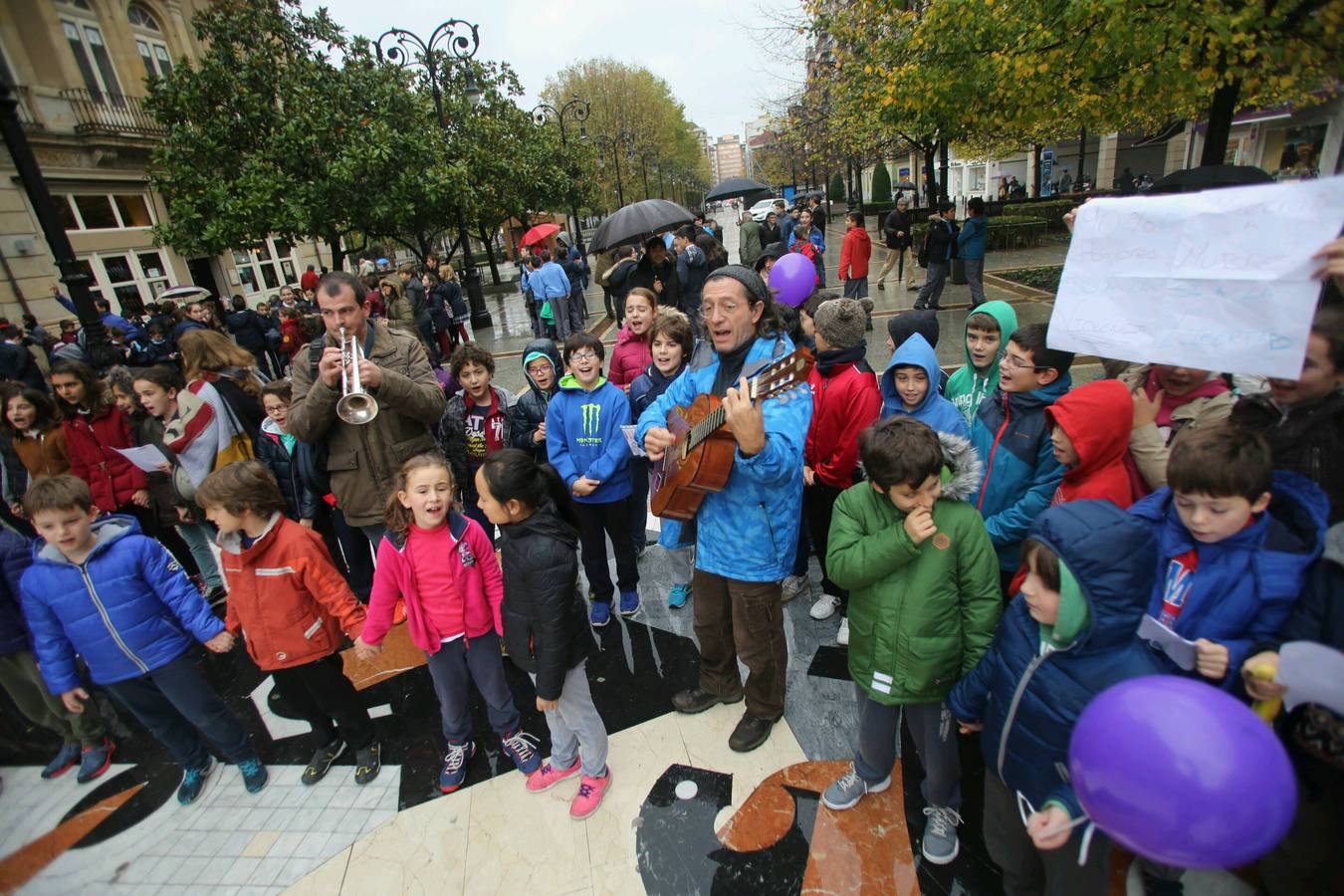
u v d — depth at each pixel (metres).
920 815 2.25
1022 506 2.41
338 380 2.83
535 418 3.81
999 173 30.53
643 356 4.34
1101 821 1.14
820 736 2.62
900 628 1.90
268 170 9.39
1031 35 4.19
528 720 2.96
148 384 3.77
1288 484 1.55
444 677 2.53
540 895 2.13
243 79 9.37
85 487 2.43
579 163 23.28
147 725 2.63
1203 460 1.47
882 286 12.88
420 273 13.12
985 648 1.89
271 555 2.48
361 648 2.51
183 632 2.62
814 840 2.19
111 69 10.56
